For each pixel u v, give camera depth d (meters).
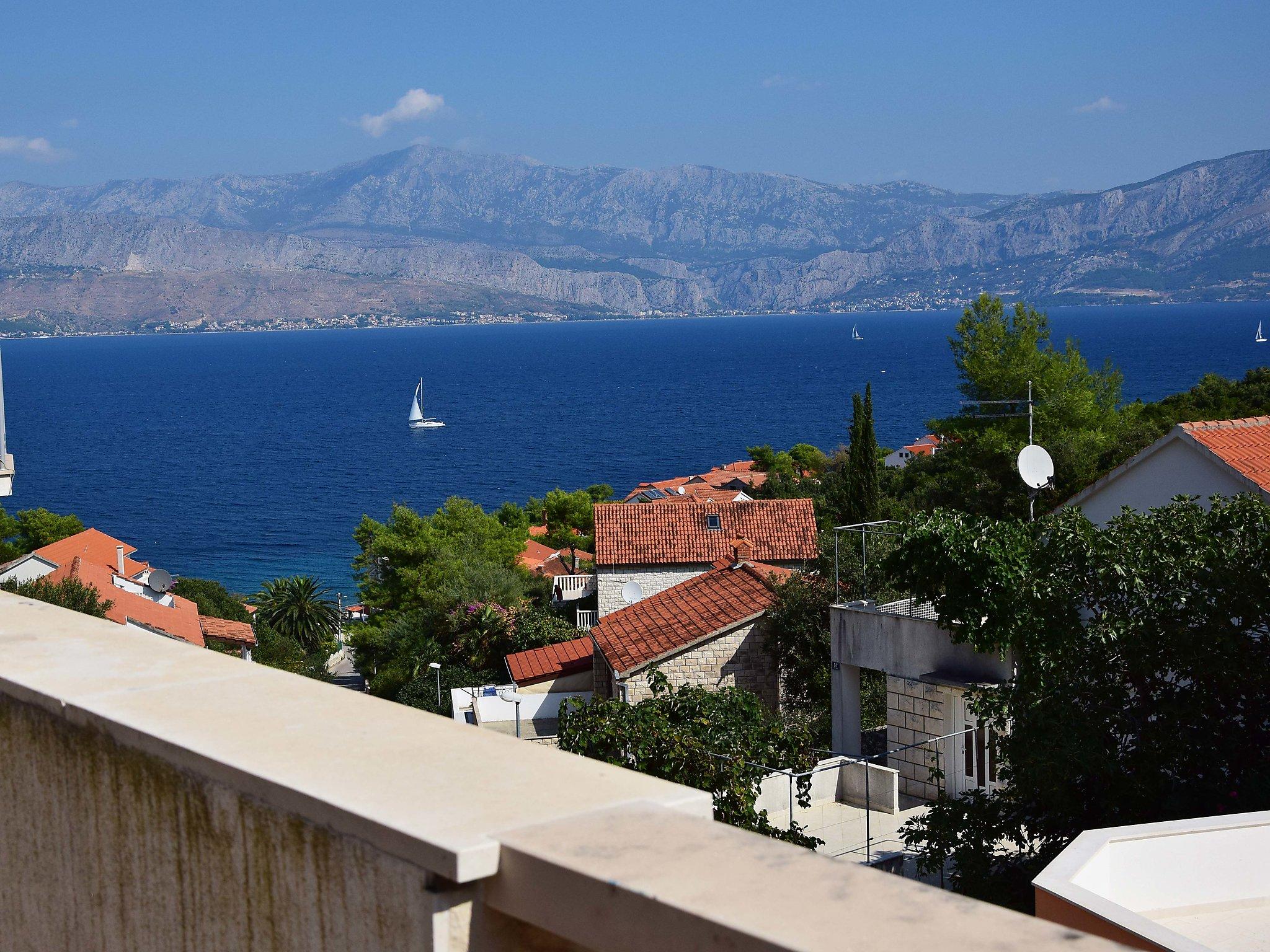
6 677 2.43
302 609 71.88
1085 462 33.38
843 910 1.24
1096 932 5.62
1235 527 11.32
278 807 1.79
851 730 18.45
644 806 1.59
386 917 1.61
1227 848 6.60
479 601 44.81
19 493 135.62
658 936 1.29
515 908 1.47
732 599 26.05
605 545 39.06
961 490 39.03
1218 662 10.74
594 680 29.69
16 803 2.50
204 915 2.00
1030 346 38.62
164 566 99.44
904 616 17.39
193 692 2.27
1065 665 11.36
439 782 1.72
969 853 11.10
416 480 139.12
